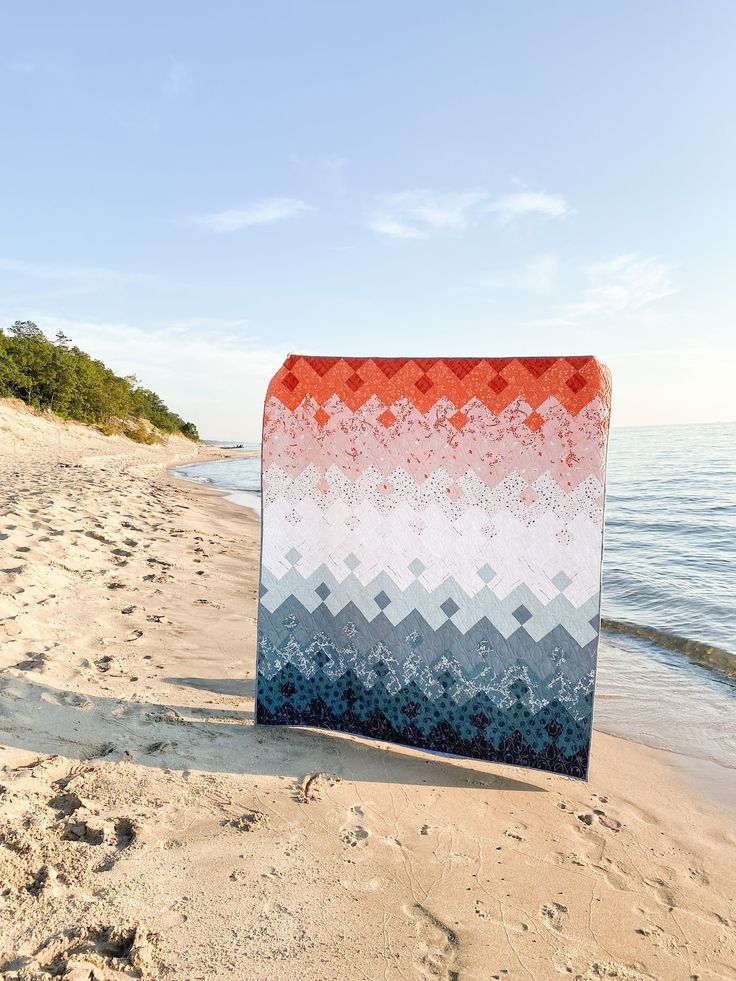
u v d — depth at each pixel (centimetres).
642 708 482
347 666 367
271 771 323
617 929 234
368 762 345
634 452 4600
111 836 251
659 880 269
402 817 294
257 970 192
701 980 212
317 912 223
